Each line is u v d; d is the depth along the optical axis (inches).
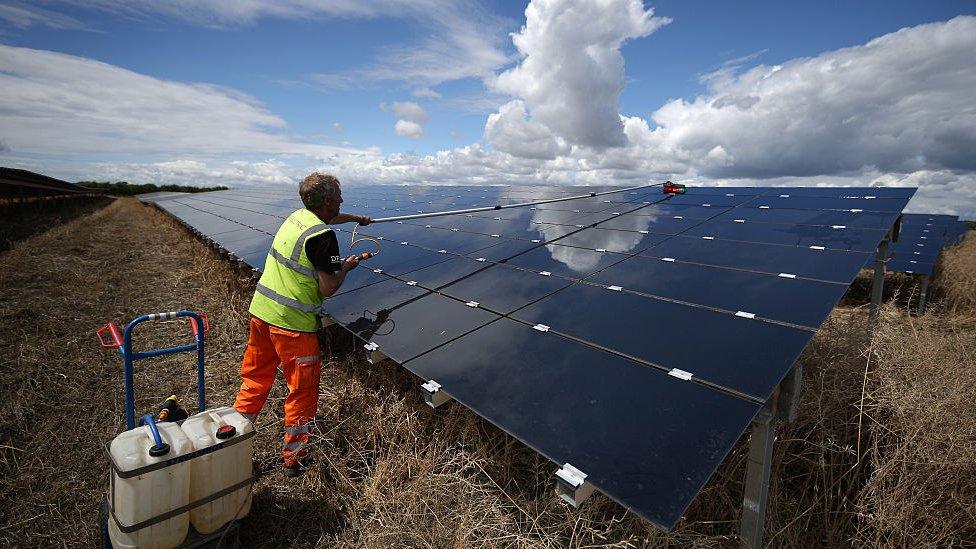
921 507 115.4
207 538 109.6
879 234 169.8
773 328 118.1
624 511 118.0
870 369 163.6
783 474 139.9
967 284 399.5
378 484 134.7
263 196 884.6
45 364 220.1
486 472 135.0
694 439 88.8
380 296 202.2
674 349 118.1
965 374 147.9
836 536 120.8
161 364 228.7
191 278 411.5
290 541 125.0
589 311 148.9
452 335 151.6
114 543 104.1
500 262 216.4
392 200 561.6
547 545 106.7
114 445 101.0
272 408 180.7
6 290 336.8
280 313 138.9
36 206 1027.3
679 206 283.7
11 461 156.8
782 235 189.5
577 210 322.3
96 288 359.9
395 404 163.0
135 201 2303.2
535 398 111.1
